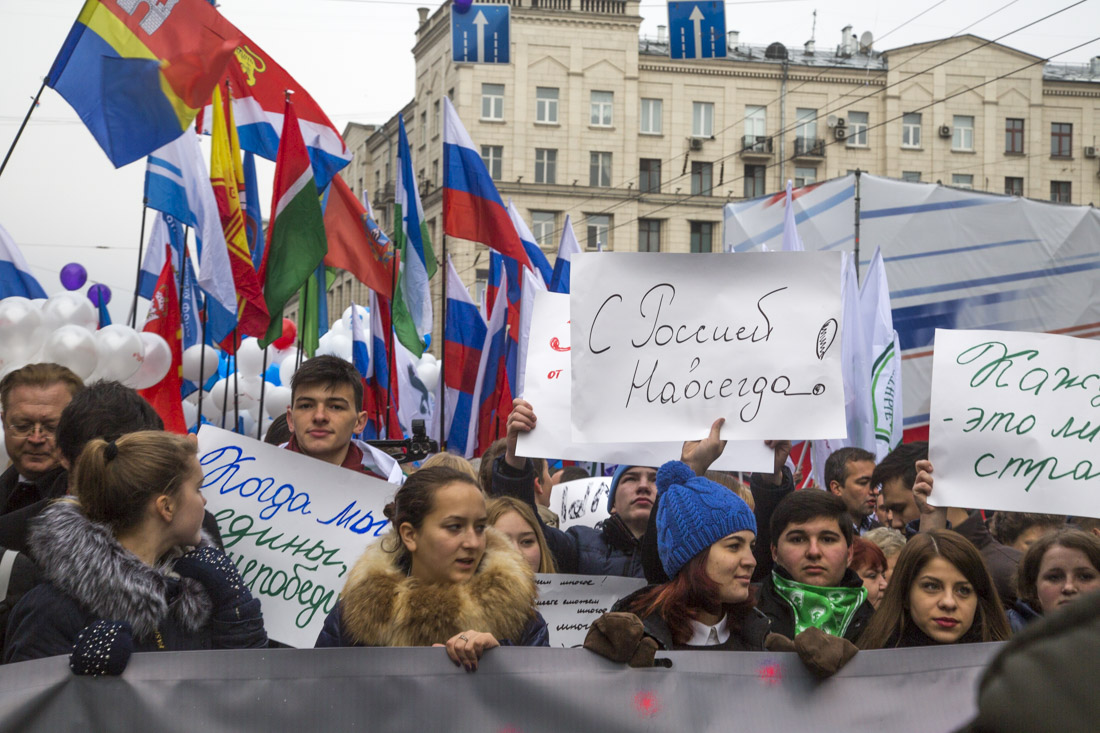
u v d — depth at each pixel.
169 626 2.91
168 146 7.05
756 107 41.53
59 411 4.00
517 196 39.69
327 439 4.41
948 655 2.95
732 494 3.37
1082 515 4.05
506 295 8.23
